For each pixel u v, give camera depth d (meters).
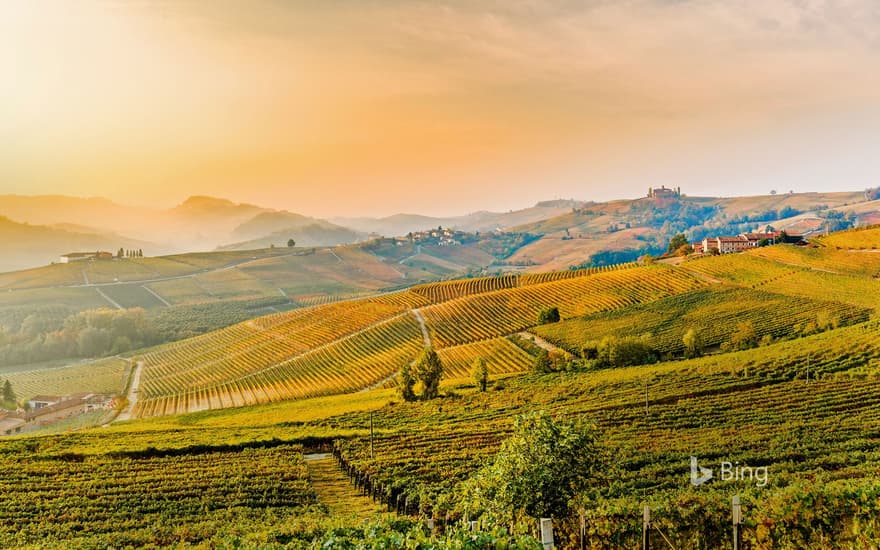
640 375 91.81
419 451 62.72
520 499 26.95
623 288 160.12
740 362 90.31
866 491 25.70
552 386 95.06
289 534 36.12
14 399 151.12
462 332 153.50
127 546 38.62
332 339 168.25
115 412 138.88
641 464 50.97
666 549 26.03
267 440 72.69
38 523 46.19
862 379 76.75
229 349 180.12
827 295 134.00
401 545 20.14
